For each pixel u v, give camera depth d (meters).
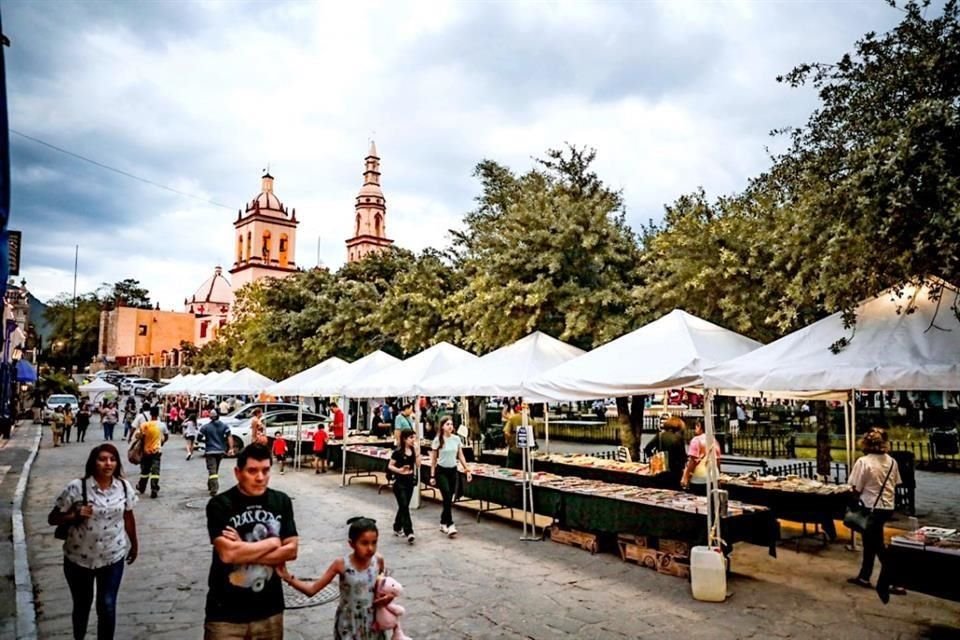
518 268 14.35
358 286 26.27
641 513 8.00
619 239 14.48
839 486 9.52
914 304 6.43
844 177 6.88
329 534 10.14
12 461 19.58
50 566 8.38
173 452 23.91
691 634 5.76
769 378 6.61
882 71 7.20
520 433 10.03
